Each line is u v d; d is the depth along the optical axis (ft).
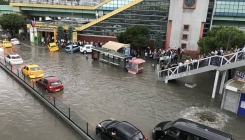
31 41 185.57
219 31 115.14
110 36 175.32
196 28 152.46
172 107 72.13
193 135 44.80
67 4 199.11
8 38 198.29
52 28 180.34
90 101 73.87
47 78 81.15
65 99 74.54
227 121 63.98
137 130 48.65
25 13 220.84
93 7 192.13
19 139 52.65
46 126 58.34
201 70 83.97
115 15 169.58
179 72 91.56
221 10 166.71
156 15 161.68
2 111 65.36
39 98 74.74
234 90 67.21
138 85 91.56
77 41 175.42
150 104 73.72
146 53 142.41
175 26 156.04
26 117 62.54
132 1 163.22
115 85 90.33
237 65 74.74
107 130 50.21
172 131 48.03
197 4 147.74
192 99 79.25
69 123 58.95
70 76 98.84
